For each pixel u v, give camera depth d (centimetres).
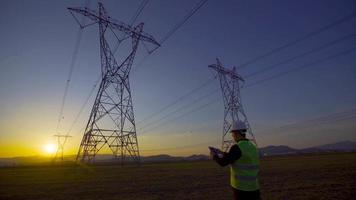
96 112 4356
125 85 4509
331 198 1376
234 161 523
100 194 1784
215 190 1797
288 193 1578
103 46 4278
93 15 4016
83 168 4353
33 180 2923
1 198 1708
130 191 1878
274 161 5819
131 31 4122
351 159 4956
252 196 523
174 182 2366
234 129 559
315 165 3856
